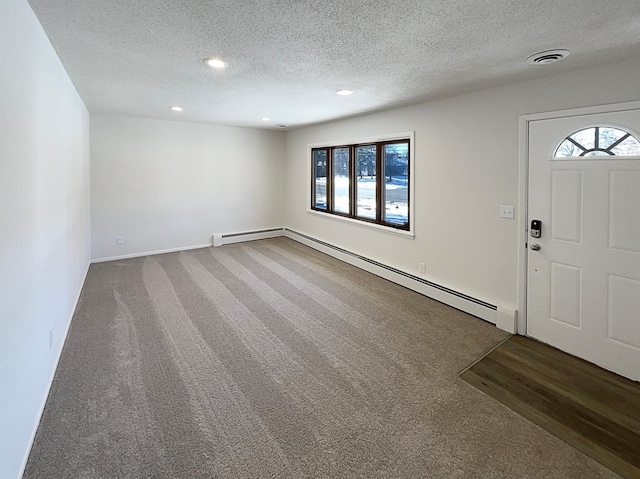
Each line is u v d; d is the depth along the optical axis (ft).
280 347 9.39
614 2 5.41
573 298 8.98
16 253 5.33
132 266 16.88
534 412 6.90
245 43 7.29
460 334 10.20
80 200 13.32
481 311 11.19
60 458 5.66
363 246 16.83
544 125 9.25
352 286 14.37
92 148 17.02
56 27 6.72
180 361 8.66
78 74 9.81
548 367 8.51
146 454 5.78
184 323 10.78
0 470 4.53
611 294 8.27
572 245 8.90
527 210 9.82
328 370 8.32
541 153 9.37
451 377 8.07
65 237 9.87
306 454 5.82
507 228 10.37
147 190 18.83
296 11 5.87
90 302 12.31
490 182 10.73
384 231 15.33
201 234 20.99
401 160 14.57
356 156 17.43
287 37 6.98
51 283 7.88
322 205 20.56
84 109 14.58
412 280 13.79
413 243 13.84
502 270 10.61
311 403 7.13
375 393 7.47
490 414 6.84
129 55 8.15
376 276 15.72
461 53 7.64
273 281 14.94
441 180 12.38
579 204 8.69
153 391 7.45
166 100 13.20
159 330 10.29
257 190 22.86
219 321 10.96
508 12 5.78
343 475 5.42
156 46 7.57
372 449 5.94
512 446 6.03
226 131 21.17
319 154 20.45
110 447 5.91
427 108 12.73
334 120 17.88
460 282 11.98
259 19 6.18
